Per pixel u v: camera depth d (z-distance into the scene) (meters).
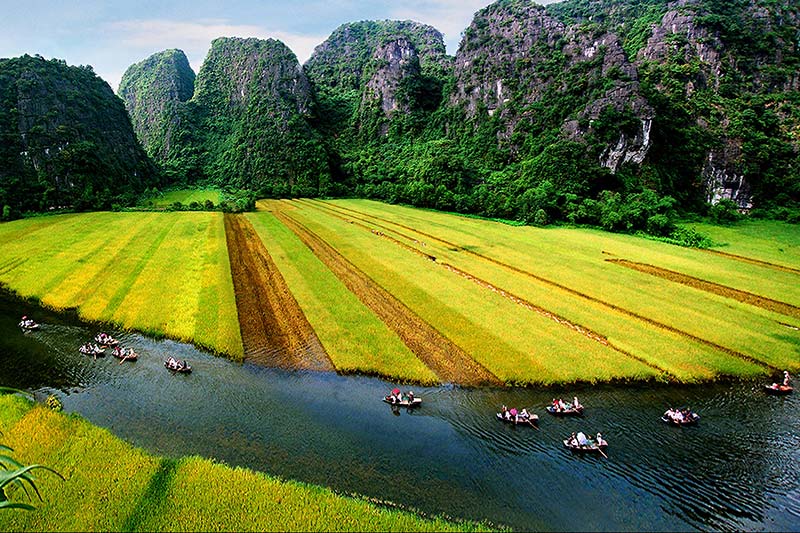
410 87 179.00
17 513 24.47
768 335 47.22
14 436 30.80
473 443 31.58
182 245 79.44
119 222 98.25
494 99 149.00
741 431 33.56
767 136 113.31
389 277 62.16
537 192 100.69
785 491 28.09
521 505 26.44
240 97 193.75
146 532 23.73
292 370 40.44
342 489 27.38
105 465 28.19
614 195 100.00
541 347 43.91
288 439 31.70
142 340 46.44
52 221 98.56
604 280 62.00
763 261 71.81
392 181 146.25
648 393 37.88
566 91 125.56
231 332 46.78
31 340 46.41
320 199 138.62
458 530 24.34
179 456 30.02
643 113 105.69
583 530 24.91
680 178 110.12
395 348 43.66
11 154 113.38
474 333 46.31
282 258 72.00
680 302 54.94
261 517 24.75
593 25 134.88
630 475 29.00
